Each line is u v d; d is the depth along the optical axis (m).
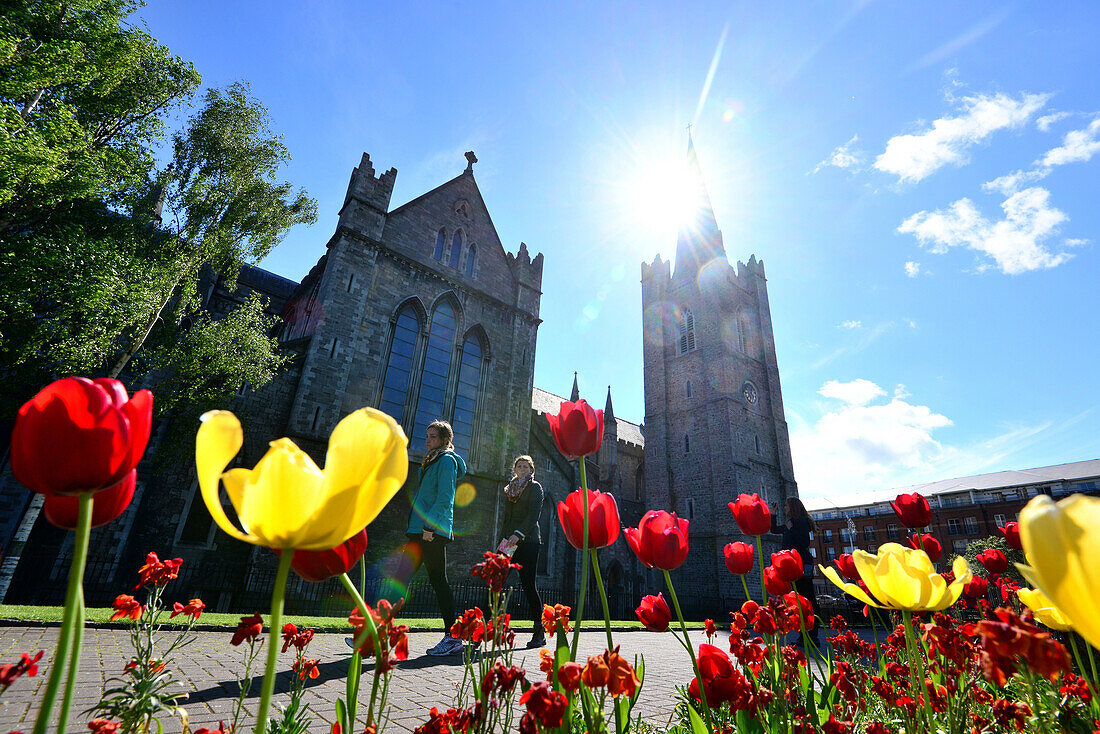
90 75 13.62
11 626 5.45
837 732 1.88
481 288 27.27
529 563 6.45
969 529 61.31
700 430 38.97
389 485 0.84
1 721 2.73
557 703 1.20
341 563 1.21
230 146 18.36
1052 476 58.91
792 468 40.19
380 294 22.91
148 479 16.34
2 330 11.88
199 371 16.06
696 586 34.72
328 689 3.72
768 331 45.59
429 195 26.67
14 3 12.40
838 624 2.88
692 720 1.76
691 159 51.00
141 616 1.74
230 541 17.11
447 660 5.06
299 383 19.62
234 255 19.00
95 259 12.80
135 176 14.93
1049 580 0.61
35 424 0.73
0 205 12.02
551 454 27.66
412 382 22.88
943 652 1.94
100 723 1.24
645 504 40.38
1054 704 1.87
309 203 20.19
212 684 3.65
